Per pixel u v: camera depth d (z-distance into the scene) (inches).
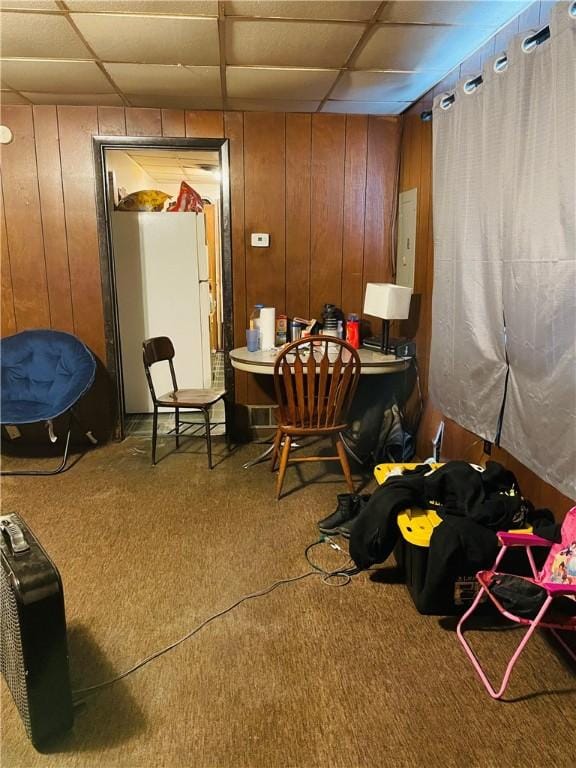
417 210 132.0
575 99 67.1
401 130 141.7
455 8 83.1
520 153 79.4
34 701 56.1
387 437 129.5
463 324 100.4
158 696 64.1
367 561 82.4
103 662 69.2
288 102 131.0
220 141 139.2
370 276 150.3
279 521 106.3
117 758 56.4
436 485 82.3
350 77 113.7
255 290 148.0
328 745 57.6
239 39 94.5
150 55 101.8
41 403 136.1
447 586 75.5
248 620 77.4
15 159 137.6
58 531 102.0
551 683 66.1
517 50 78.5
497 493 81.4
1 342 140.6
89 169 138.9
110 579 87.0
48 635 55.5
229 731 59.4
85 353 137.5
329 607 80.5
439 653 71.3
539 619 59.9
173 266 169.2
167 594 83.2
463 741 58.0
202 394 139.8
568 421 71.4
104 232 142.2
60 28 89.8
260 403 152.9
